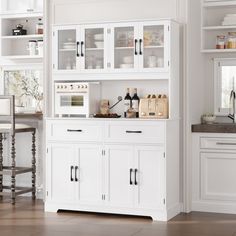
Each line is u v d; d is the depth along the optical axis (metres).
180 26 7.97
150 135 7.63
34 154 8.74
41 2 8.84
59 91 8.14
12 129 8.38
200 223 7.45
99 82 8.19
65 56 8.14
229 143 7.86
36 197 8.83
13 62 9.05
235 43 8.23
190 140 7.99
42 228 7.25
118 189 7.77
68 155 7.96
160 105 7.78
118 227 7.30
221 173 7.92
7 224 7.41
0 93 9.09
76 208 7.93
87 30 8.04
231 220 7.57
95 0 8.25
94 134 7.85
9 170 8.73
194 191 8.02
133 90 8.13
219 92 8.42
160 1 8.04
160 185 7.60
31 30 9.02
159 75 7.77
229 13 8.37
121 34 7.91
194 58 8.15
